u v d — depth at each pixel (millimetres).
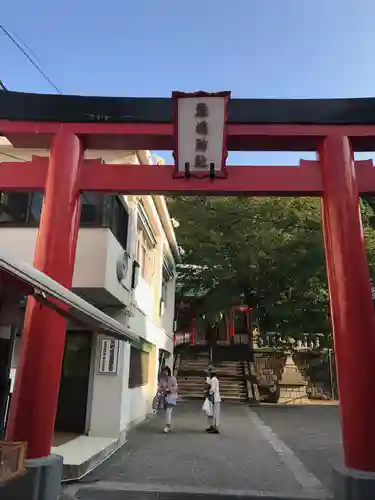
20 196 9117
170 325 20016
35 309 5844
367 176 6508
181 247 21094
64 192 6363
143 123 6598
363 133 6523
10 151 9664
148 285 13953
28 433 5480
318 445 10031
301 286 19109
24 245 8758
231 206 18391
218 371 26125
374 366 5602
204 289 23016
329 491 6121
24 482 5094
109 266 8773
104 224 8820
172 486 6227
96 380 9742
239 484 6422
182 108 6277
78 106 6648
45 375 5680
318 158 6707
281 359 26875
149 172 6668
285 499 5719
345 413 5609
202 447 9367
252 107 6605
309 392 25219
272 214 18000
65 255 6176
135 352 12141
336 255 6125
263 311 21859
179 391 23641
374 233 17641
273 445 9898
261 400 23391
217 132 6367
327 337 22109
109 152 9867
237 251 19172
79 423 9695
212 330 29797
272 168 6680
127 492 5906
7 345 6609
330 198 6348
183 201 19047
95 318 4855
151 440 10070
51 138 6703
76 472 6449
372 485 5055
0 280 4402
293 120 6578
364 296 5879
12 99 6637
